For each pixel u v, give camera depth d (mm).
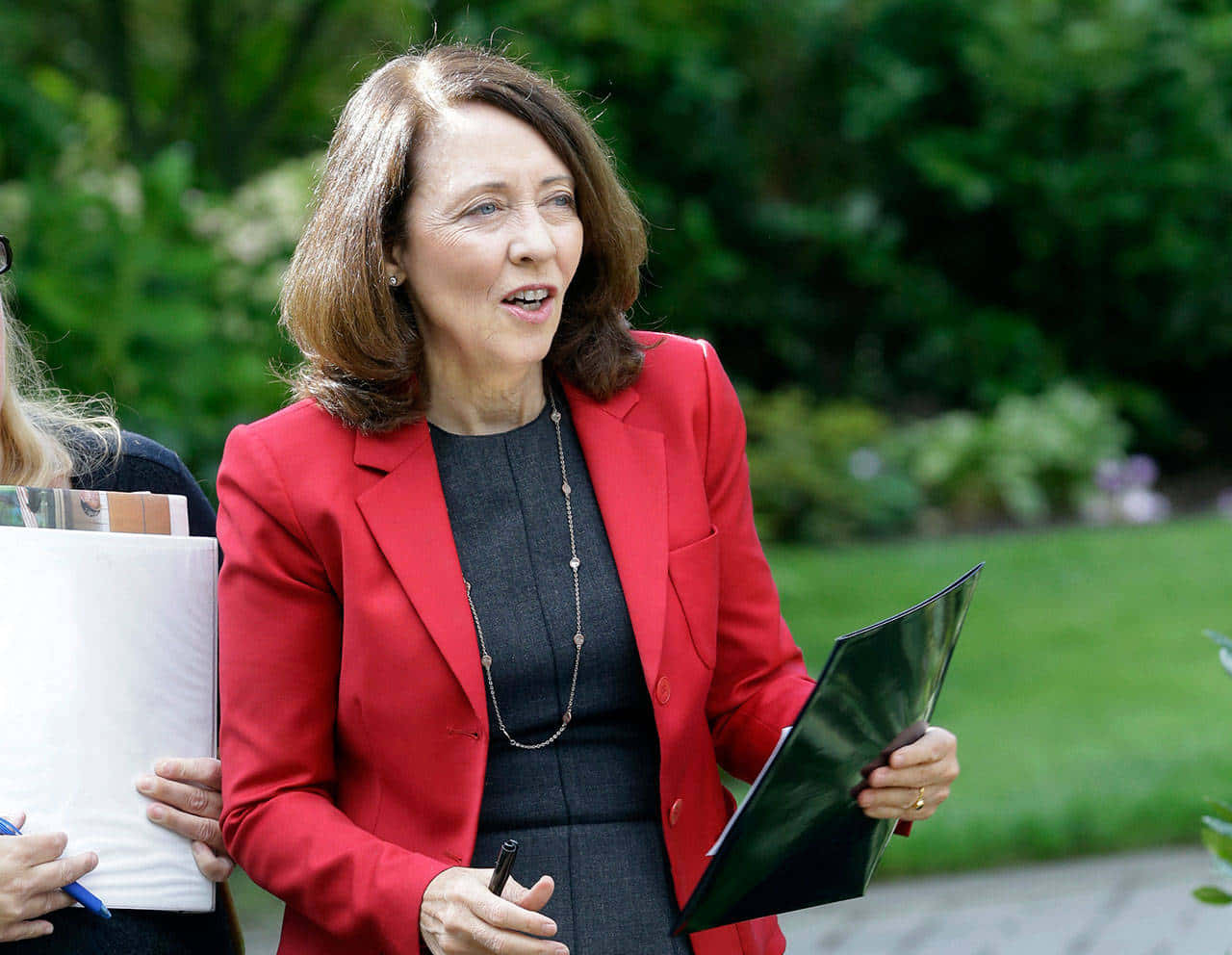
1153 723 14602
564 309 5145
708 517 5074
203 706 4961
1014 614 18984
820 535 23922
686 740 4844
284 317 5016
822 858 4590
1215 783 12828
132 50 24891
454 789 4676
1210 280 28391
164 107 25656
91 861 4598
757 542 5270
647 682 4770
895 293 28750
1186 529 23391
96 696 4711
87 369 13906
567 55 25047
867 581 20469
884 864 11914
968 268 29719
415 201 4777
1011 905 11164
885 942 10609
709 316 27875
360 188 4809
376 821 4785
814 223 28094
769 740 5039
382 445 4910
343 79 25594
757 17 27688
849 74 28672
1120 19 27953
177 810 4848
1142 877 11539
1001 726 14742
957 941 10547
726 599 5160
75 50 25109
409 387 4977
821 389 29016
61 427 5516
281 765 4785
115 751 4738
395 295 4961
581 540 4961
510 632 4793
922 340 28938
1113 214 27859
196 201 15945
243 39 24969
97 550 4734
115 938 4762
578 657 4805
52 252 14070
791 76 28609
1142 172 27953
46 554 4664
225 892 5324
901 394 29219
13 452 5223
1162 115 28234
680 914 4633
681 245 26812
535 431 5109
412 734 4695
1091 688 15883
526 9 23938
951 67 28656
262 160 25688
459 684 4668
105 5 22578
